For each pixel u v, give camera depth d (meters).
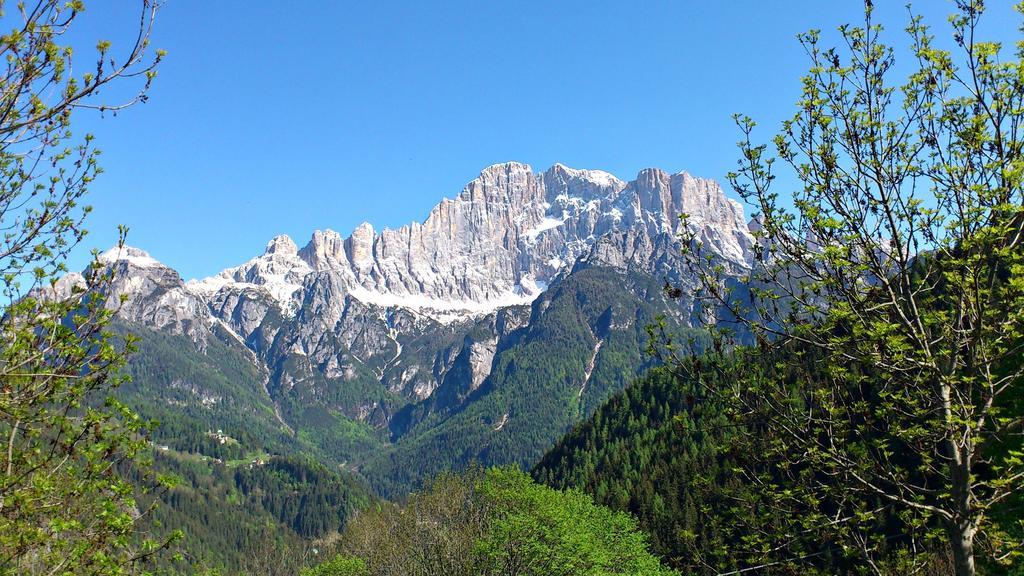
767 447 17.78
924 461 17.30
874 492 17.31
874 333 15.95
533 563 62.72
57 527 13.81
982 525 17.03
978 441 15.84
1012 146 15.45
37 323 14.44
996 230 14.70
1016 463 16.20
